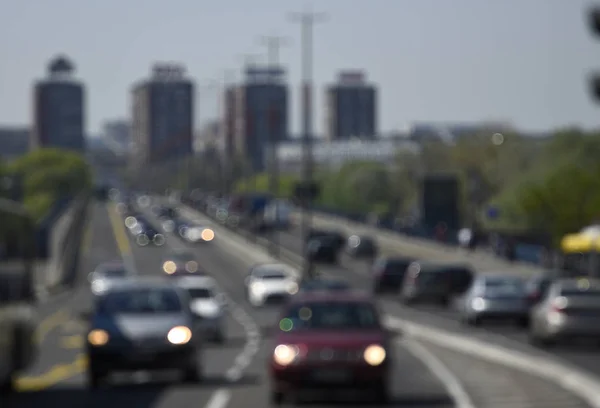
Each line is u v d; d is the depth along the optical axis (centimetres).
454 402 7338
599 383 8281
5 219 7538
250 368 9975
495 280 15225
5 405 7181
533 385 8494
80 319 8269
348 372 6806
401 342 13138
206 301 13588
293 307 7219
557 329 11394
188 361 8106
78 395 7762
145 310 8288
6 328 7450
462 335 13812
